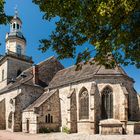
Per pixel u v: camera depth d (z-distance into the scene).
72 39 10.77
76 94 40.00
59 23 10.61
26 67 59.88
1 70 59.53
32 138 30.45
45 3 9.63
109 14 8.19
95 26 9.68
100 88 37.44
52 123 40.91
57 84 44.91
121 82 37.69
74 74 43.84
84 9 9.12
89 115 36.88
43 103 40.50
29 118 40.84
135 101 39.31
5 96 50.69
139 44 10.12
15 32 59.94
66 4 9.10
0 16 10.91
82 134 35.16
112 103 37.31
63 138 30.22
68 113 38.66
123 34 9.35
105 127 34.31
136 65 11.25
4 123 49.25
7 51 57.38
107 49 10.02
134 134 33.97
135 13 8.97
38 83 47.62
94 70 39.16
